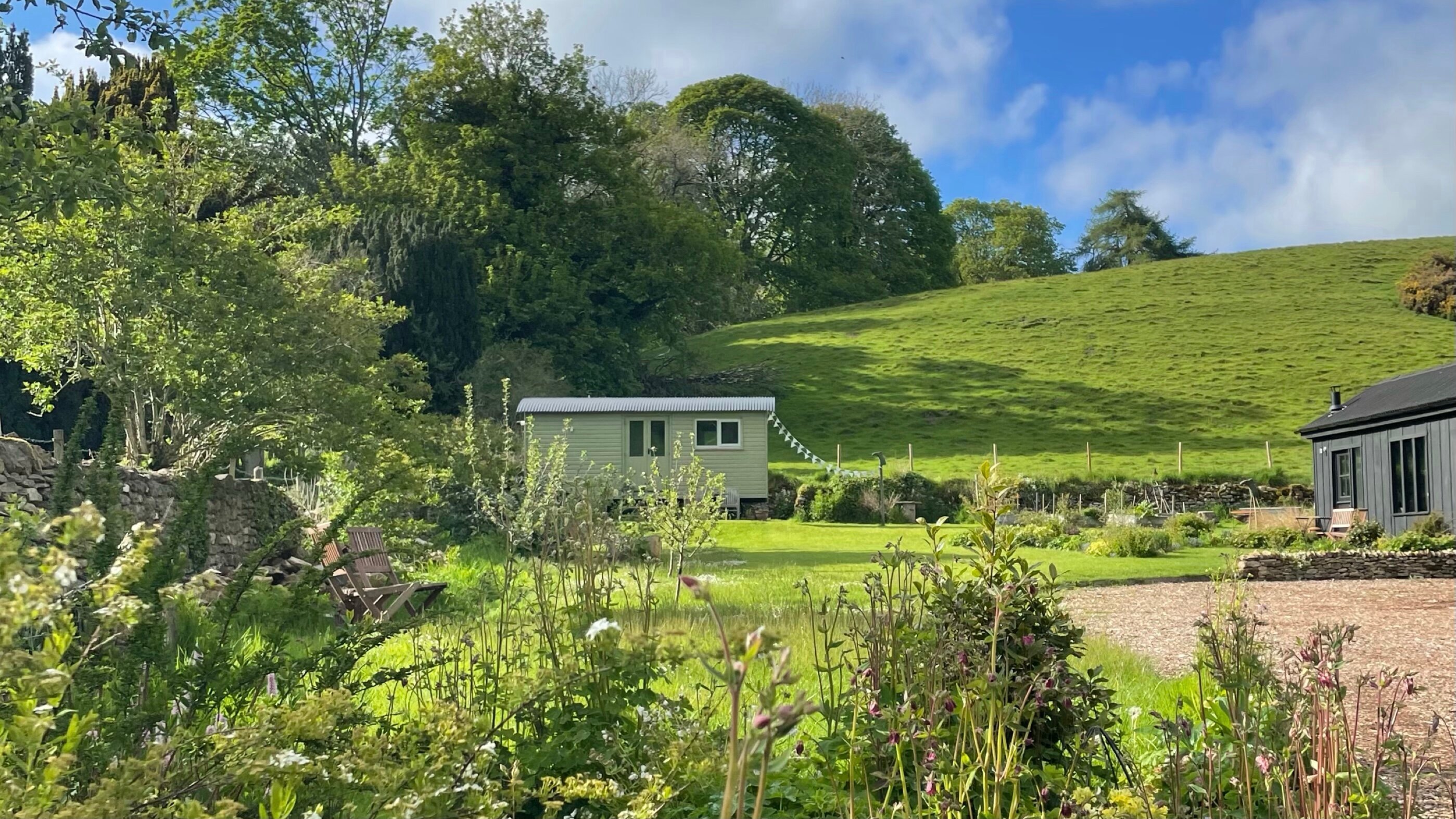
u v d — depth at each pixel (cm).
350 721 326
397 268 3834
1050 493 3906
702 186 7269
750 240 7606
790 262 7825
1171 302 6919
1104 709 423
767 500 3650
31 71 3503
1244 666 407
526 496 1493
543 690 343
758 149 7556
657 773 351
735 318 7550
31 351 1675
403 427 1387
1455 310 6175
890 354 6259
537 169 4766
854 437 5038
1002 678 364
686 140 6956
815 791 403
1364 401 2733
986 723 385
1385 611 1308
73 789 263
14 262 1476
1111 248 10844
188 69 4184
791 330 6894
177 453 1545
